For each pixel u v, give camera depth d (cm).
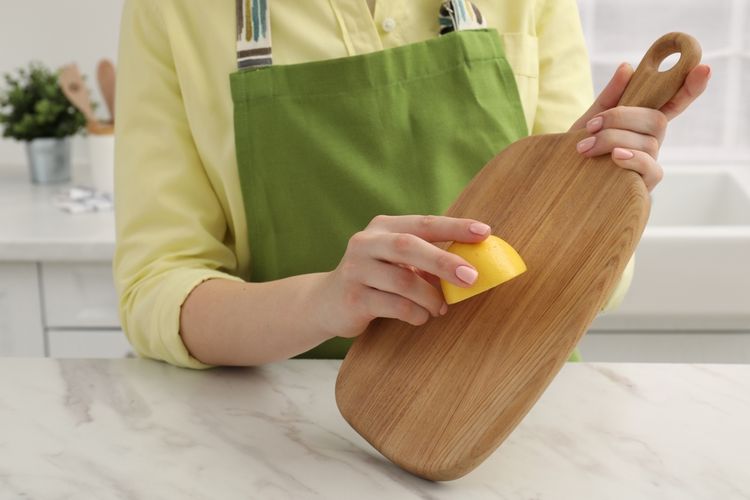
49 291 181
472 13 98
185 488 66
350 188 95
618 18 223
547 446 71
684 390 82
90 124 212
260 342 82
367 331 75
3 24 231
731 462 69
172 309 87
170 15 95
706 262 167
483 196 75
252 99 94
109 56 234
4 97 232
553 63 105
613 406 79
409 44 96
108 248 175
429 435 65
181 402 81
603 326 175
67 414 78
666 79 69
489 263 64
